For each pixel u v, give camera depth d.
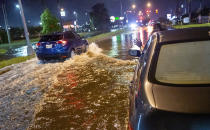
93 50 12.30
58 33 9.48
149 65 2.02
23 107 4.19
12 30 56.31
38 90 5.25
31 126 3.34
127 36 23.75
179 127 1.34
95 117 3.42
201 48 2.08
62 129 3.15
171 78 1.80
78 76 6.25
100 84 5.23
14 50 22.47
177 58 2.02
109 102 4.01
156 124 1.41
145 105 1.56
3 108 4.23
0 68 9.19
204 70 1.84
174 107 1.43
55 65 8.45
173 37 2.35
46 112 3.83
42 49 9.16
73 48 9.73
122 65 7.26
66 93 4.80
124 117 3.32
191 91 1.57
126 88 4.75
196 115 1.33
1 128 3.35
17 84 6.04
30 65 9.20
